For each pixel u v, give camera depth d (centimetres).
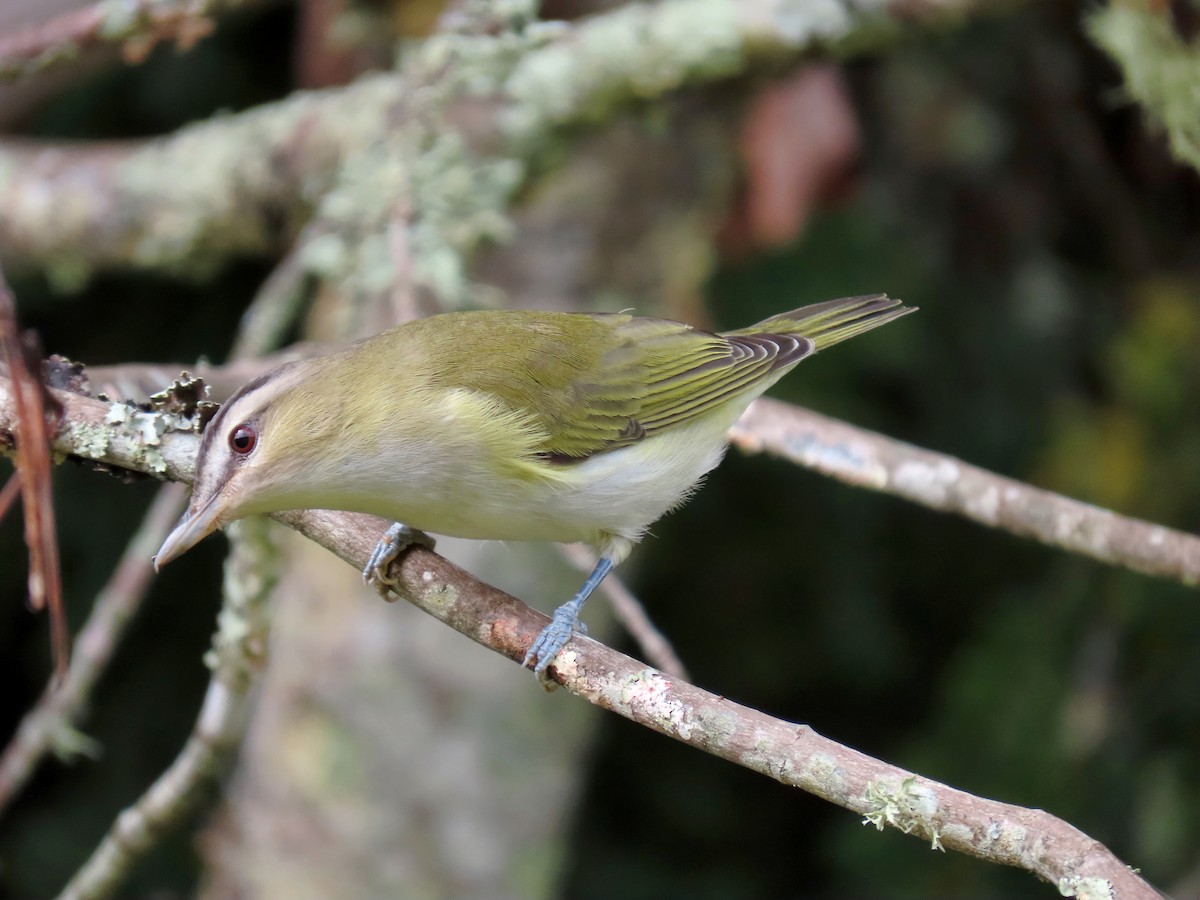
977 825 468
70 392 641
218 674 732
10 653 1393
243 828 1049
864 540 1438
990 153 1288
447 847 1029
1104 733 1152
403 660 1044
